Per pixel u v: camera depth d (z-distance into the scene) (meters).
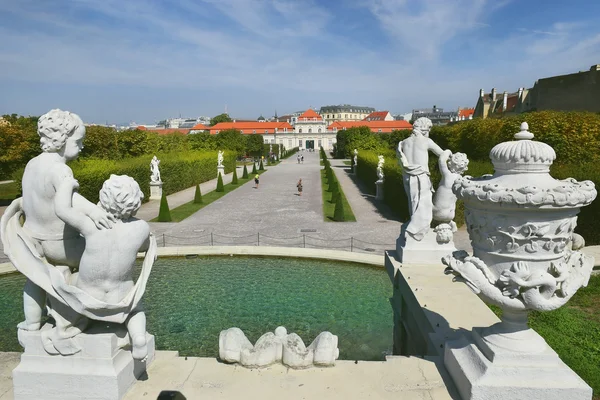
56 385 3.84
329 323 8.76
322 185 39.53
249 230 19.44
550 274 3.64
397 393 4.09
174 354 4.79
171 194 33.88
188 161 38.53
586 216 15.22
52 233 3.72
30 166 3.65
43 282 3.64
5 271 11.70
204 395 4.02
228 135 75.94
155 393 4.01
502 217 3.63
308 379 4.32
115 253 3.56
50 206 3.64
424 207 7.82
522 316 3.91
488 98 68.25
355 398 4.00
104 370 3.80
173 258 13.25
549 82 39.00
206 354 7.43
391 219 22.30
